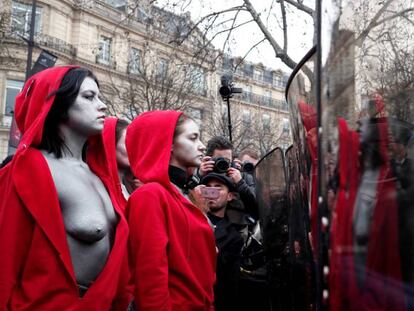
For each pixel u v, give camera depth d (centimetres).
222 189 272
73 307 146
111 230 169
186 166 227
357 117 112
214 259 216
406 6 120
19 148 154
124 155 274
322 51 112
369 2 116
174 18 952
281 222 191
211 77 1958
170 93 1616
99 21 2509
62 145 167
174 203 197
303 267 145
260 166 254
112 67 2166
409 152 113
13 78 2325
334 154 108
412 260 105
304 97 140
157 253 179
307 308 139
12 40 2127
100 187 174
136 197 190
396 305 104
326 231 107
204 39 938
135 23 1830
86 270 155
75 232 153
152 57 1655
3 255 142
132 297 192
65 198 154
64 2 2433
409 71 119
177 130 220
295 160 156
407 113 117
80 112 164
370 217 107
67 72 166
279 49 771
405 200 108
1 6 1967
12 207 145
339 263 105
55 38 2378
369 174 109
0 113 2391
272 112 3225
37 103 162
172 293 188
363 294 105
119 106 1912
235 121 2284
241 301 271
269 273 220
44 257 144
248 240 281
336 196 107
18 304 141
